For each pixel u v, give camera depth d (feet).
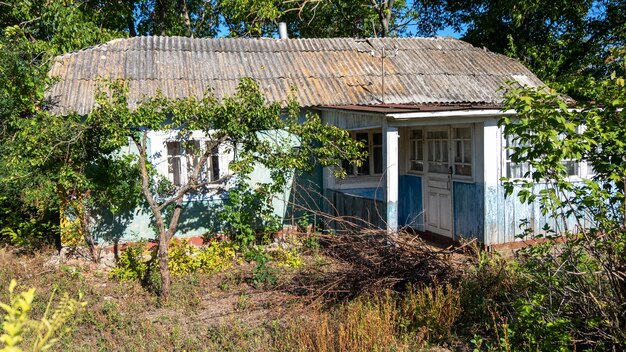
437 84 36.94
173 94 32.24
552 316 15.71
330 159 27.50
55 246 32.35
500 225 28.25
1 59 29.22
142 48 37.09
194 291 24.25
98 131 24.36
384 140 26.71
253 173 32.76
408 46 42.93
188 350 17.84
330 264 24.27
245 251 29.17
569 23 55.62
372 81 36.32
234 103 23.41
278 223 31.24
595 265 15.64
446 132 31.53
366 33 66.39
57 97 31.01
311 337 17.34
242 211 30.83
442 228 32.22
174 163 31.71
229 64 36.47
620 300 14.93
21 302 7.13
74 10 45.27
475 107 26.27
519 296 17.80
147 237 31.01
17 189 30.73
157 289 24.53
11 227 33.45
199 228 31.86
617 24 55.06
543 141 14.52
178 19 66.95
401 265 21.36
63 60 34.60
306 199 33.86
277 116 24.56
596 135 15.02
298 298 21.84
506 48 57.31
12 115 28.91
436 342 18.06
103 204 30.30
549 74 51.39
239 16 61.36
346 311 19.76
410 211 35.55
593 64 47.09
